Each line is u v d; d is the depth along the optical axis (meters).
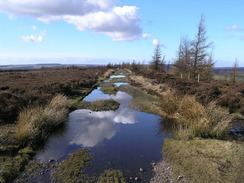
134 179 3.88
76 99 11.95
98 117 8.65
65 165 4.39
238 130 6.27
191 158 4.46
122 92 15.98
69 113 9.18
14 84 12.84
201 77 22.61
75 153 5.01
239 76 26.83
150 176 4.01
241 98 9.12
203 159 4.33
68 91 13.27
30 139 5.32
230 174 3.66
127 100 12.57
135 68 45.97
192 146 5.07
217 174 3.71
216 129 5.72
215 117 6.41
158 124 7.70
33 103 8.01
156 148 5.43
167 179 3.84
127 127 7.34
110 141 5.93
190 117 6.70
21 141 5.14
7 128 5.96
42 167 4.30
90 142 5.83
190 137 5.77
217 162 4.15
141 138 6.20
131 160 4.71
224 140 5.42
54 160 4.67
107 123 7.80
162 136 6.38
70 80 17.09
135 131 6.88
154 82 17.61
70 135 6.39
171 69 36.41
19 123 5.91
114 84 21.70
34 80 16.38
